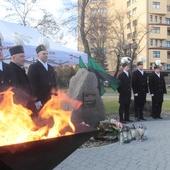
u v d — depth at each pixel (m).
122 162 5.52
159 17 68.31
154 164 5.41
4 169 2.41
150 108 12.17
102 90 10.84
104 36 43.16
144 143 7.12
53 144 2.54
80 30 31.33
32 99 4.70
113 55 48.84
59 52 11.82
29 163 2.50
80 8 31.36
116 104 16.94
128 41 51.06
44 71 6.06
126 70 10.47
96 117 8.19
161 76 11.66
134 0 68.38
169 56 70.06
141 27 60.41
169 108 15.50
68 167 5.19
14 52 4.95
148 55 66.88
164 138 7.72
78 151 6.29
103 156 5.93
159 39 68.62
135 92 10.96
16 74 4.84
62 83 35.09
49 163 2.70
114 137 7.32
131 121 10.63
